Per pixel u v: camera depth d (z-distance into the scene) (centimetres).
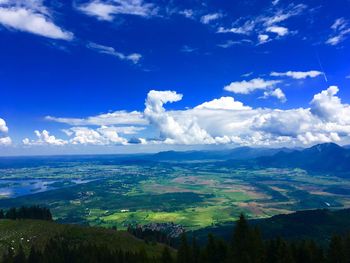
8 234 18438
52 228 19538
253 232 13138
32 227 19500
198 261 13500
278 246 13025
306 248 13212
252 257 12638
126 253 15100
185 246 13825
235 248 12962
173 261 13850
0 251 16625
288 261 12162
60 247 16338
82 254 15338
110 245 17950
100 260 14925
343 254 12762
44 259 15262
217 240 13962
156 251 18162
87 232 19512
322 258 13038
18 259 15288
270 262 12888
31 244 17450
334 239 12988
